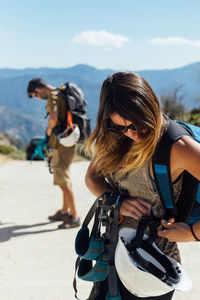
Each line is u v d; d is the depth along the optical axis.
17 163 14.59
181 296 3.24
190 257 4.22
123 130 1.53
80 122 4.98
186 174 1.56
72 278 3.66
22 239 4.80
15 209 6.45
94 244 1.75
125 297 1.70
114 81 1.49
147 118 1.44
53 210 6.35
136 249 1.60
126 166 1.59
